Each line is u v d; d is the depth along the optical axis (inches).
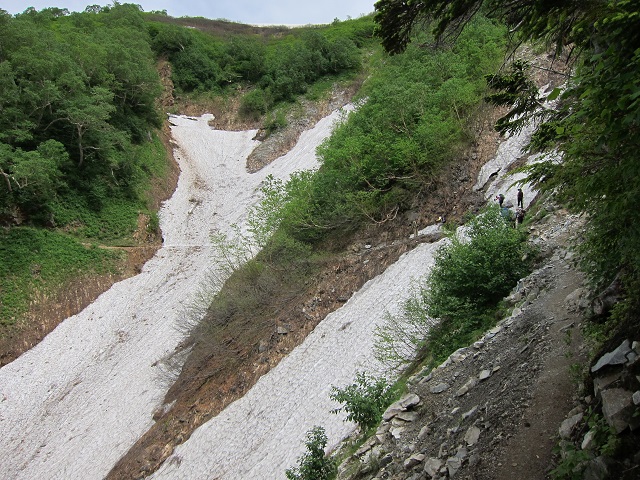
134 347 1095.0
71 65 1519.4
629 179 192.2
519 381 298.0
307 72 2306.8
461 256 514.6
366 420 440.1
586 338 293.0
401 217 939.3
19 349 1104.8
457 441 286.8
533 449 236.8
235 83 2461.9
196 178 1882.4
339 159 1050.1
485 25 1228.5
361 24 2657.5
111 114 1716.3
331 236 1029.8
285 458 574.2
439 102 1026.1
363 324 737.0
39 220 1331.2
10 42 1477.6
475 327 475.5
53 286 1219.9
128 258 1373.0
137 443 819.4
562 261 463.2
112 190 1525.6
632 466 181.3
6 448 928.9
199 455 709.9
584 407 235.5
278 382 757.9
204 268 1328.7
